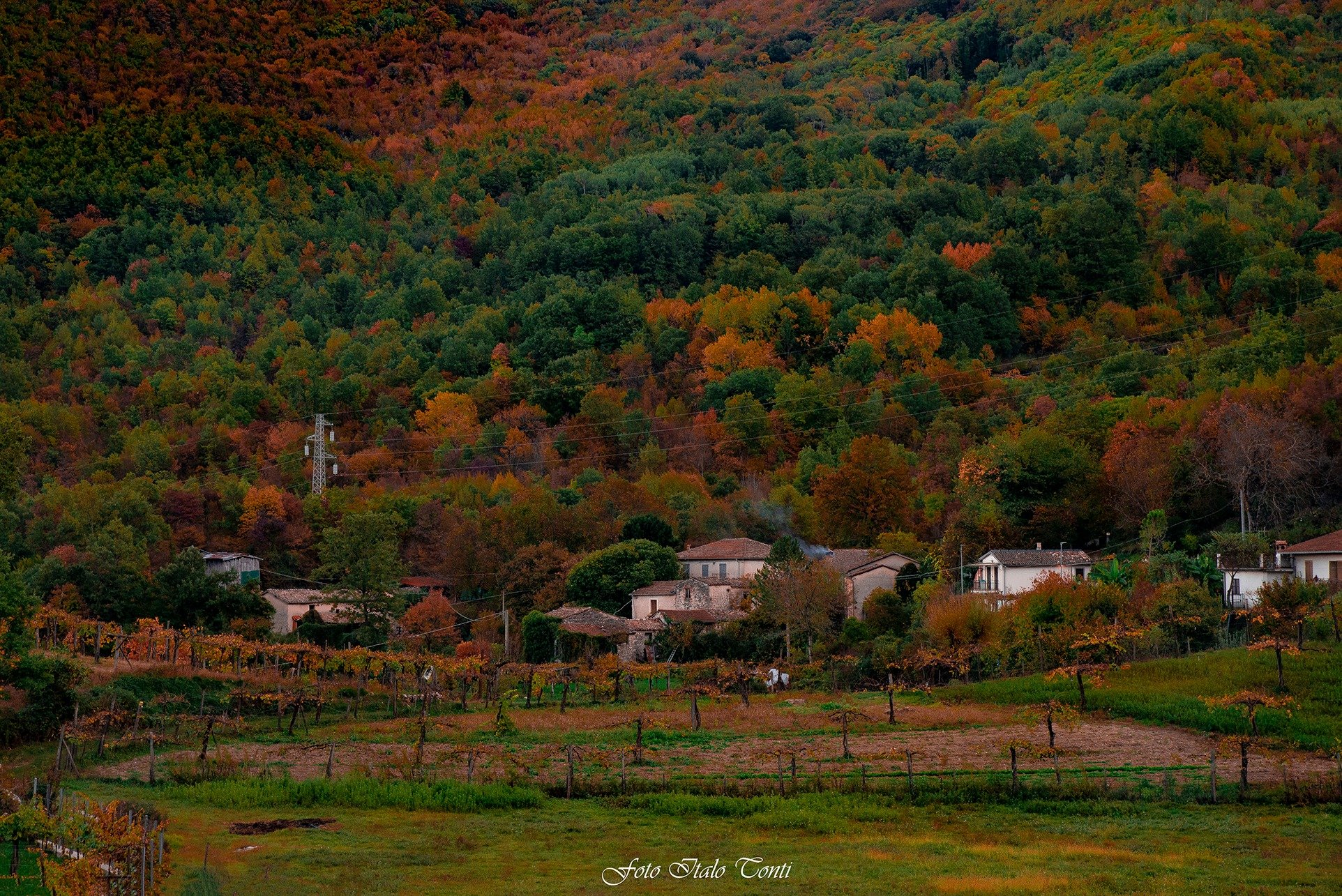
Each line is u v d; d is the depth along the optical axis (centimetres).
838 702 11900
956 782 8269
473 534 19975
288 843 6925
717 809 7831
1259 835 7100
